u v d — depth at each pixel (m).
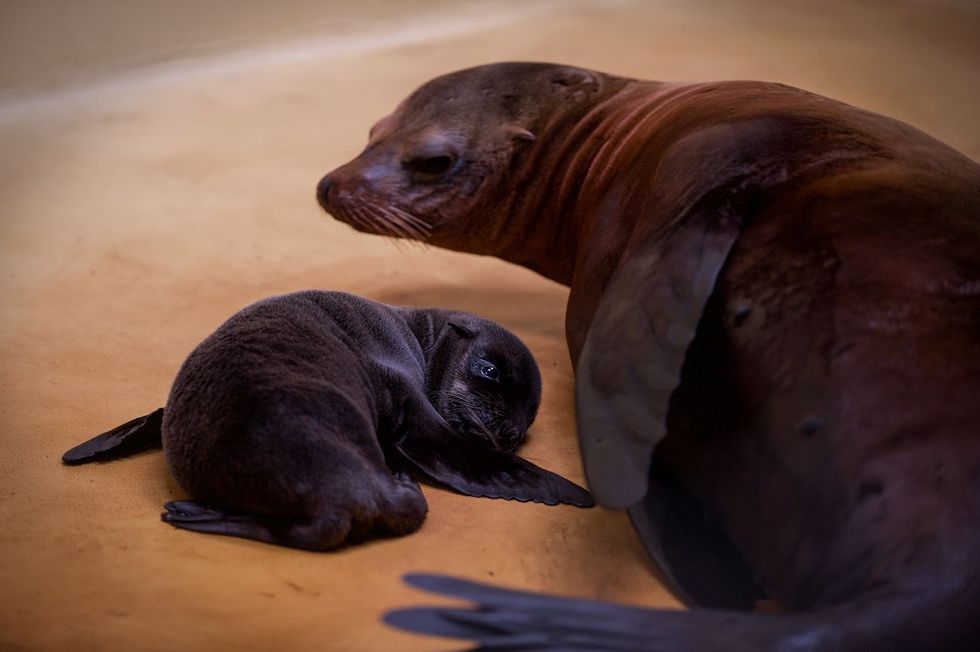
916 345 5.20
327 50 20.47
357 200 9.27
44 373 8.62
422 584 4.46
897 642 4.56
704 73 18.88
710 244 5.90
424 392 7.68
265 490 6.11
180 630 5.30
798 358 5.46
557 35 21.72
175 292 10.48
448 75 9.58
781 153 6.26
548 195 9.01
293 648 5.19
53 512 6.46
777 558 5.43
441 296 10.81
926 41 21.84
